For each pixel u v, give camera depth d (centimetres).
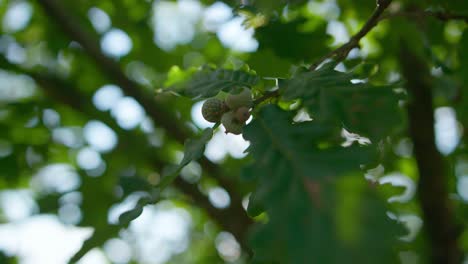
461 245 502
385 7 198
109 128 566
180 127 527
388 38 350
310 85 175
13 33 591
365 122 171
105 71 517
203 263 723
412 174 488
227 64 233
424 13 215
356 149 143
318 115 167
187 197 517
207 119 188
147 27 539
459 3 239
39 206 527
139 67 593
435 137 387
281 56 284
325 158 142
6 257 602
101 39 552
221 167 546
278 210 127
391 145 352
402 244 234
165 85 245
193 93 200
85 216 523
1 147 594
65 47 567
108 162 557
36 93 635
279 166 143
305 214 122
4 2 587
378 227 113
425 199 396
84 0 540
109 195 534
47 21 565
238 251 666
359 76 232
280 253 122
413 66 356
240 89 184
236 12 224
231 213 504
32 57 606
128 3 525
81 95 576
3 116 594
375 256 108
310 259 113
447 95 333
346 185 123
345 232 112
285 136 155
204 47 563
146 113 521
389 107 171
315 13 354
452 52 309
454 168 484
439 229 396
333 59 209
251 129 162
